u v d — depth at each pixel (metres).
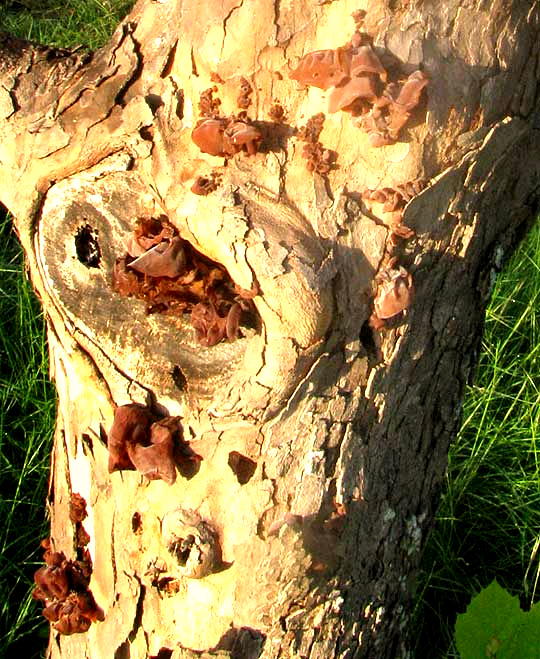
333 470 1.60
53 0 3.91
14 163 1.65
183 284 1.57
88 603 1.72
